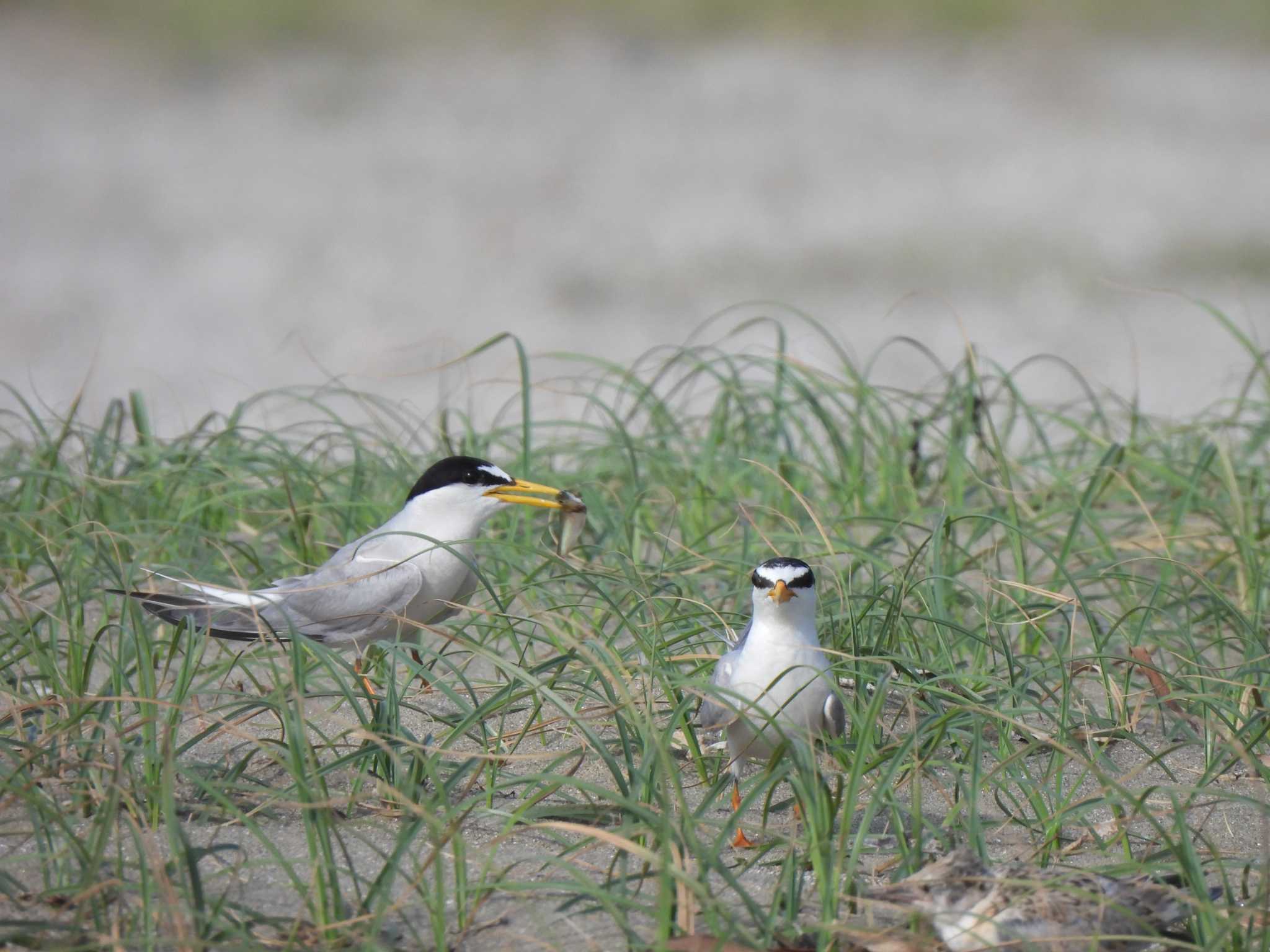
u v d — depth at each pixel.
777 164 34.09
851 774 6.12
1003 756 7.29
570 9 47.34
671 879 5.64
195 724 7.80
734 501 10.85
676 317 24.06
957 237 28.55
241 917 5.78
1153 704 7.46
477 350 10.51
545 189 32.25
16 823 6.53
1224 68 41.69
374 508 10.48
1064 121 37.53
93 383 20.77
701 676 7.84
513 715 8.01
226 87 40.19
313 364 21.80
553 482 11.56
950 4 45.75
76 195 31.08
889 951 5.44
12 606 9.32
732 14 46.53
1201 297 24.83
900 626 8.50
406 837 5.79
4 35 42.97
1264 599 9.34
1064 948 5.42
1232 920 5.41
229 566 9.79
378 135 36.41
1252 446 12.09
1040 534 10.53
